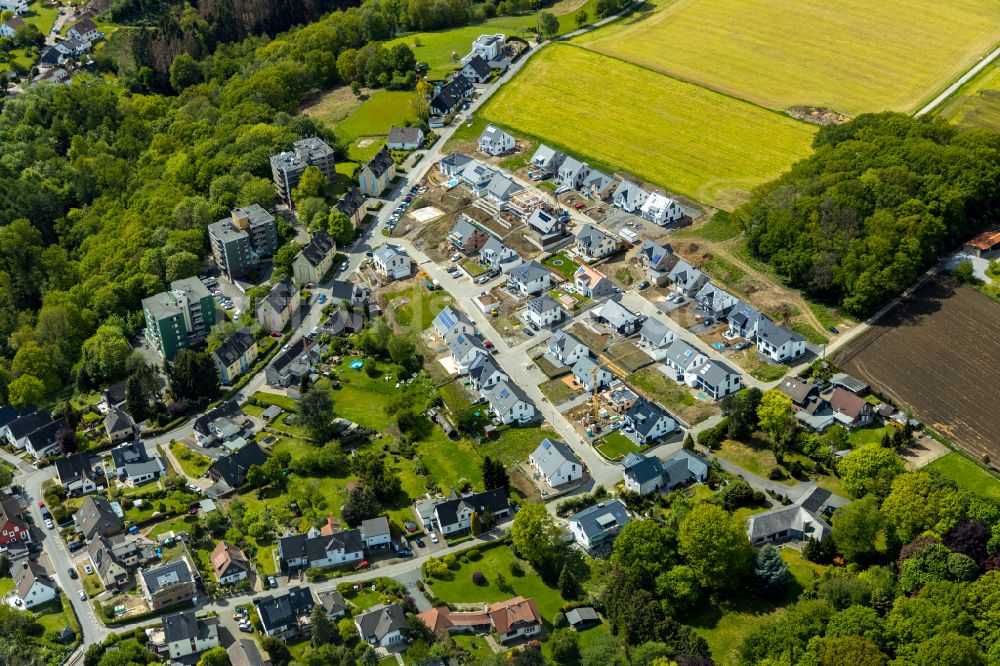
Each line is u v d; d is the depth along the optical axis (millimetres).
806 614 196125
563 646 196500
